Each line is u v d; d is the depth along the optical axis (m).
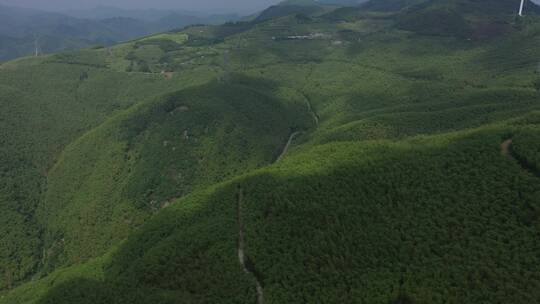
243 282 85.94
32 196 175.00
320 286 79.75
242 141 185.75
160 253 97.31
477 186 88.94
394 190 94.81
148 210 160.50
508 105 155.50
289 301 79.12
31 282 128.38
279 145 194.12
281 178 110.31
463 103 175.00
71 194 174.88
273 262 88.00
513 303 65.56
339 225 89.81
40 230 162.88
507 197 83.44
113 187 172.62
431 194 91.31
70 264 144.88
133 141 190.38
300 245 89.06
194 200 118.06
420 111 176.00
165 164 175.25
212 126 189.50
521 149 92.00
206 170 174.75
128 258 105.81
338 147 123.38
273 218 98.19
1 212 158.75
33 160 192.25
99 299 88.38
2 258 144.50
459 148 101.38
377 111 187.25
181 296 84.56
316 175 105.81
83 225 158.62
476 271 72.12
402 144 115.88
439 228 83.50
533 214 77.81
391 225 87.12
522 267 70.94
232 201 111.06
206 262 92.62
